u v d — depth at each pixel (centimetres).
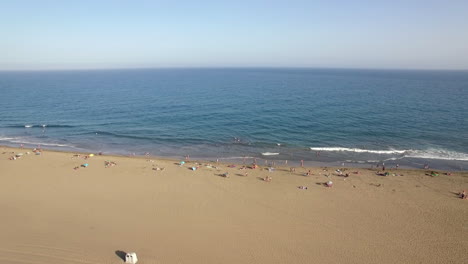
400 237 2323
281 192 3122
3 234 2164
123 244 2108
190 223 2445
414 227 2473
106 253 1989
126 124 6556
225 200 2900
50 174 3478
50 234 2192
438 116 7050
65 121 6800
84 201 2791
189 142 5319
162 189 3125
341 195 3072
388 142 5212
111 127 6303
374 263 2006
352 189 3234
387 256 2083
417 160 4356
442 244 2239
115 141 5359
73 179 3341
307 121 6662
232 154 4694
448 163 4231
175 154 4700
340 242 2236
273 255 2058
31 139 5403
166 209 2680
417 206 2850
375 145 5069
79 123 6625
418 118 6862
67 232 2233
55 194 2930
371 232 2386
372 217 2628
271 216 2605
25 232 2205
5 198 2805
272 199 2947
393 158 4441
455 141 5219
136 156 4519
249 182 3381
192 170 3734
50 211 2566
